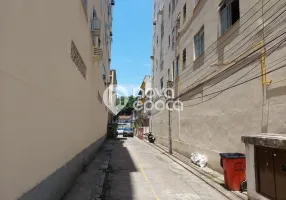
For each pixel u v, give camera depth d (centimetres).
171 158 1541
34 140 471
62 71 677
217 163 1086
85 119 1142
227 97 1019
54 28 589
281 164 559
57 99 631
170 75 2156
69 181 786
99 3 1675
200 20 1368
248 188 681
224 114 1041
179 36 1833
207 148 1220
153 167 1231
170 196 744
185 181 938
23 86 414
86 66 1124
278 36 709
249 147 679
